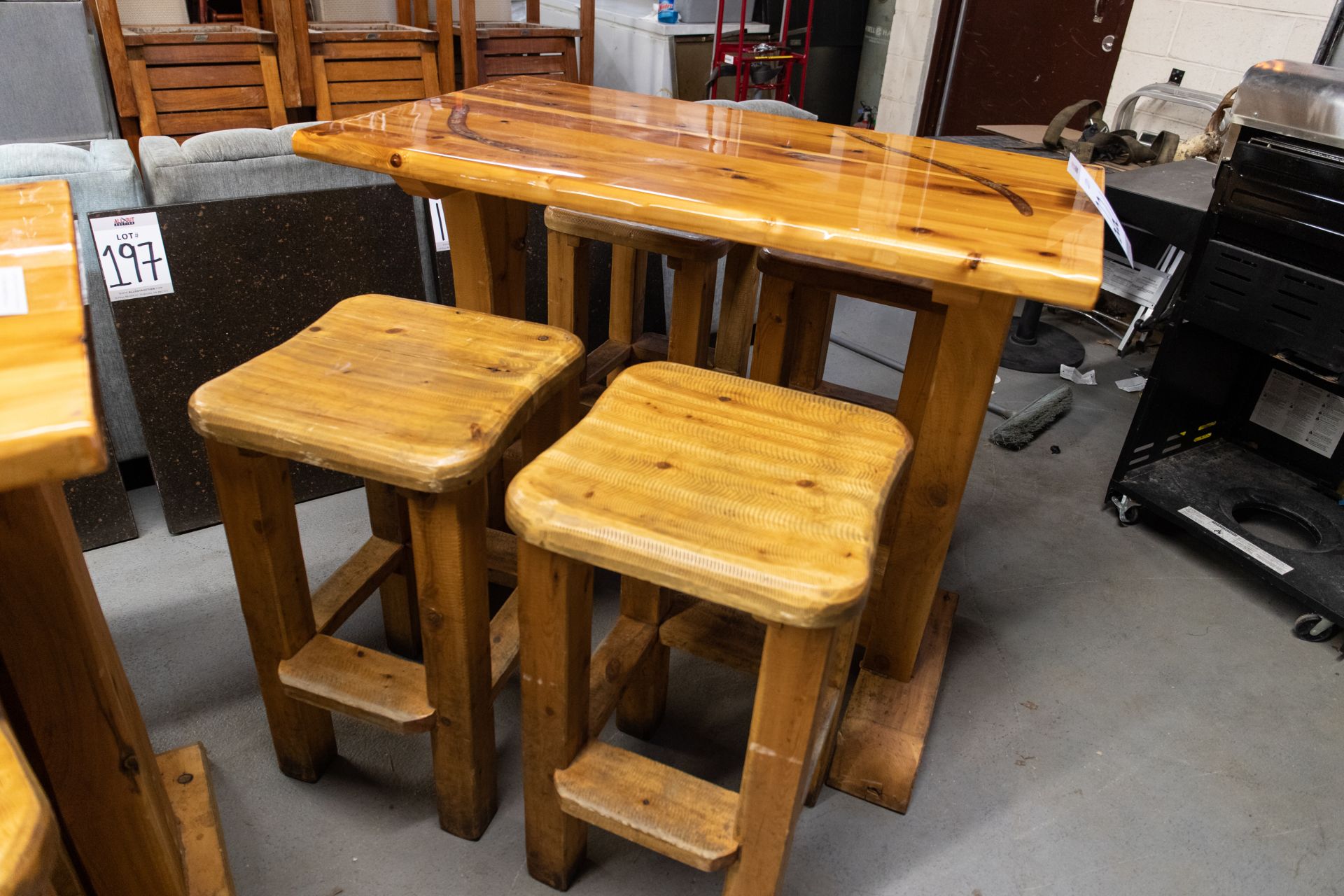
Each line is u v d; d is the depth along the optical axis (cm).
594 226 175
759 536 89
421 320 131
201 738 153
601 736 159
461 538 110
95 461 60
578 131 142
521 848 138
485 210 147
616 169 121
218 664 167
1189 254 208
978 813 147
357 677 128
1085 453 258
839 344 320
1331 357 174
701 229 109
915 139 158
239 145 190
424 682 128
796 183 122
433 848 137
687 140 142
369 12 404
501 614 147
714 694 170
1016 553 213
